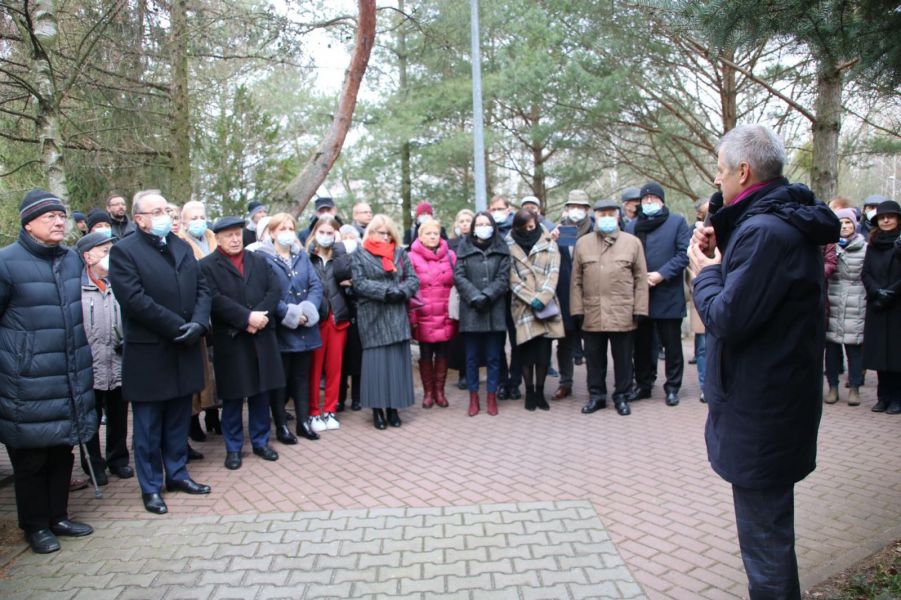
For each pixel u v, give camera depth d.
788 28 3.29
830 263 6.25
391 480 4.50
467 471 4.65
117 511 4.10
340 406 6.62
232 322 4.67
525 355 6.29
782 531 2.35
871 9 3.17
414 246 6.46
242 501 4.20
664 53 10.89
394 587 3.06
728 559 3.28
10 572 3.32
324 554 3.41
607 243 6.00
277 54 9.88
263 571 3.25
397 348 5.78
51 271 3.71
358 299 5.80
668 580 3.08
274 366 4.96
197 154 11.59
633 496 4.11
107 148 8.83
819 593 2.91
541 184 16.70
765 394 2.28
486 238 6.04
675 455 4.88
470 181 17.59
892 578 2.96
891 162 15.57
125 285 3.96
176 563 3.36
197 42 9.85
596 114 12.15
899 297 5.61
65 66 7.52
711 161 15.24
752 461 2.32
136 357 4.08
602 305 5.97
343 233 6.61
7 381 3.53
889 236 5.72
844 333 6.20
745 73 7.85
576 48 12.15
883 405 6.02
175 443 4.38
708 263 2.55
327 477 4.61
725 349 2.38
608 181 19.89
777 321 2.26
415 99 15.41
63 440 3.62
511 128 15.42
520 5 12.73
